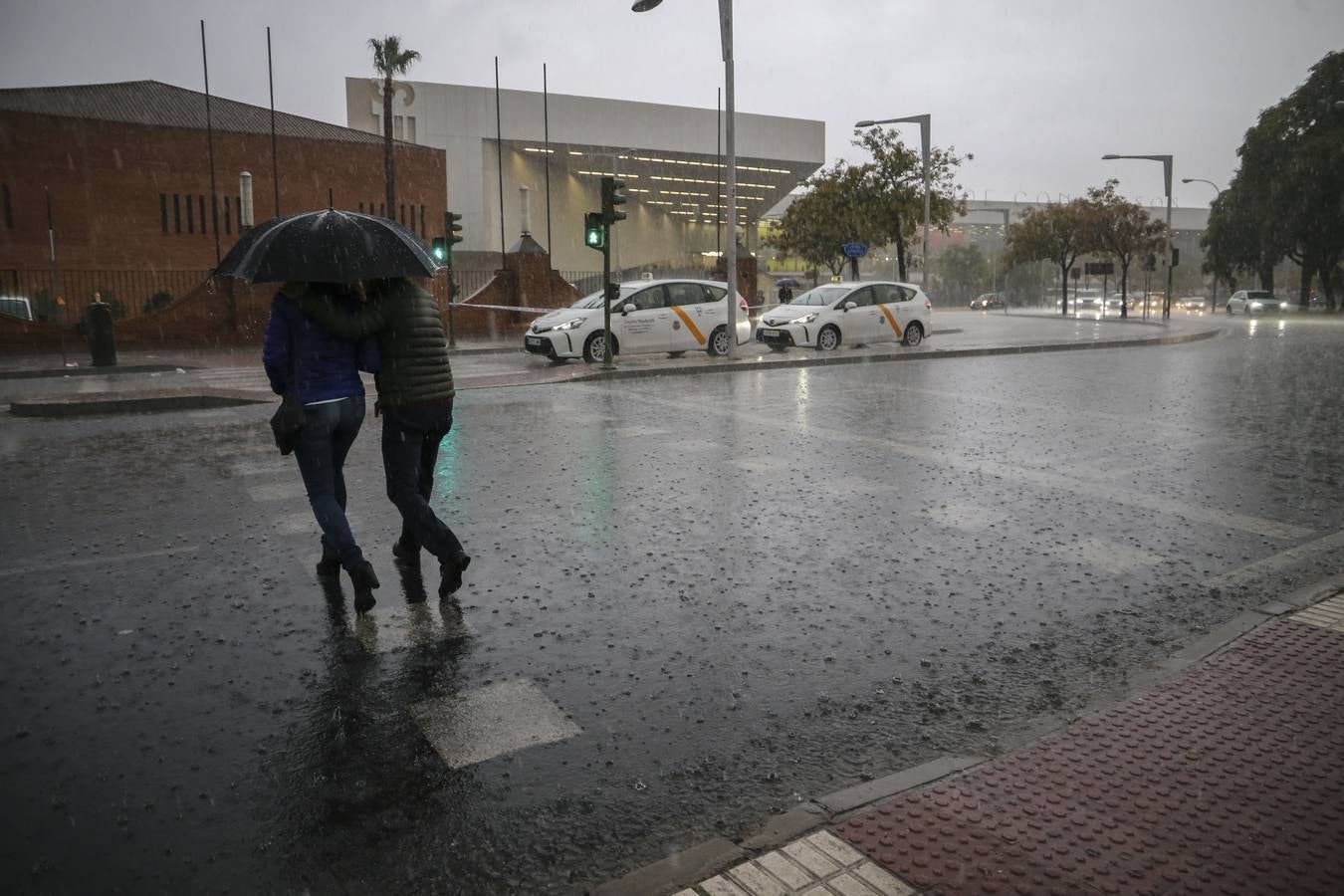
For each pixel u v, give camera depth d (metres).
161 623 4.43
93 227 37.97
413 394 4.59
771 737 3.30
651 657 4.01
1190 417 10.77
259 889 2.48
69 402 12.04
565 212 72.94
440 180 48.31
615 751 3.21
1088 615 4.49
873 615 4.50
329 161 43.75
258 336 28.94
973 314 56.66
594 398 12.95
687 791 2.95
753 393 13.45
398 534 5.99
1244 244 54.22
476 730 3.36
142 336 27.64
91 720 3.44
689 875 2.44
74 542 5.84
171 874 2.54
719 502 6.80
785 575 5.11
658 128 71.00
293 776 3.05
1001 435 9.62
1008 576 5.08
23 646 4.15
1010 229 55.28
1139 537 5.84
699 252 102.81
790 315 21.05
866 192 33.81
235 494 7.18
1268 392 13.12
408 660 3.99
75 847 2.65
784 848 2.54
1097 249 52.28
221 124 41.38
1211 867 2.40
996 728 3.36
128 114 39.69
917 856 2.48
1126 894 2.30
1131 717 3.28
